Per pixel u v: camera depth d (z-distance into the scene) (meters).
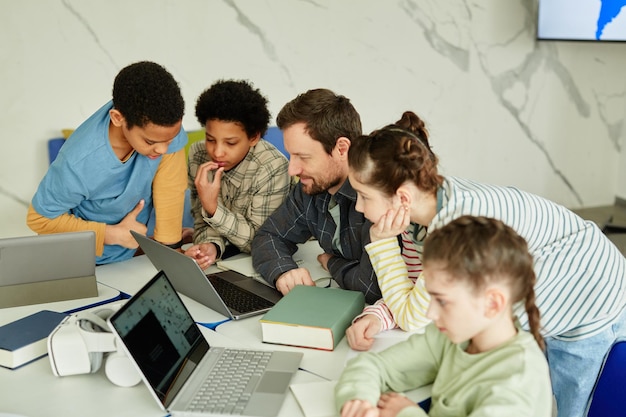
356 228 1.80
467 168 4.50
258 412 1.24
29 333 1.51
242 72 3.69
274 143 3.33
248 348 1.51
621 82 4.79
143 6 3.36
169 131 1.78
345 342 1.53
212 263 2.06
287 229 1.97
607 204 4.98
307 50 3.83
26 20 3.10
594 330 1.50
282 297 1.78
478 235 1.10
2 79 3.10
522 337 1.15
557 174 4.79
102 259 2.05
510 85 4.48
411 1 4.05
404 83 4.16
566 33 4.27
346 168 1.77
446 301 1.11
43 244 1.71
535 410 1.08
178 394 1.30
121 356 1.35
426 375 1.31
